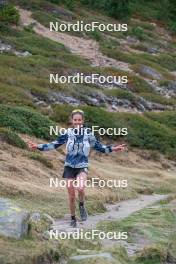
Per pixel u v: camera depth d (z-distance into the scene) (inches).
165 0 4325.8
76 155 658.2
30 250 476.1
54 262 491.2
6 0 3228.3
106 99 2160.4
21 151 1213.1
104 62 2807.6
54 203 902.4
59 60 2541.8
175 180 1528.1
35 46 2664.9
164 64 3193.9
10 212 518.6
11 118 1461.6
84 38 3117.6
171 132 1964.8
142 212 839.1
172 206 938.1
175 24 4040.4
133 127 1887.3
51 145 650.8
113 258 525.3
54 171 1182.9
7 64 2167.8
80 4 3769.7
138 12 4136.3
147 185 1371.8
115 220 783.7
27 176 1059.3
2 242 477.4
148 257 565.6
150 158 1761.8
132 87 2514.8
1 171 1026.1
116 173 1430.9
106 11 3742.6
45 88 1982.0
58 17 3248.0
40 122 1518.2
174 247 629.9
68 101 1972.2
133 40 3437.5
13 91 1844.2
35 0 3331.7
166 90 2682.1
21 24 2957.7
